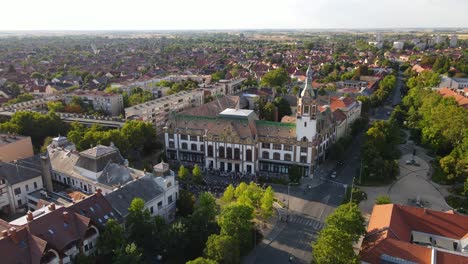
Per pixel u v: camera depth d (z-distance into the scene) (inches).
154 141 7327.8
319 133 6328.7
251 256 4015.8
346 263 3161.9
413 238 3757.4
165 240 3769.7
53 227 3528.5
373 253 3277.6
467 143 5954.7
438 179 5812.0
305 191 5556.1
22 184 4832.7
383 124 7135.8
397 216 3821.4
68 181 5201.8
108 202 4101.9
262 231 4483.3
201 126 6712.6
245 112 6530.5
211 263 3139.8
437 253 3157.0
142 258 3688.5
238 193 4790.8
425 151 7121.1
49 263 3368.6
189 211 4785.9
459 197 5255.9
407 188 5605.3
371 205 5093.5
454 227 3725.4
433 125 7076.8
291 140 6072.8
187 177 5969.5
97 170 4889.3
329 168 6412.4
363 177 5969.5
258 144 6299.2
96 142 6279.5
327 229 3432.6
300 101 5915.4
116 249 3481.8
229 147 6294.3
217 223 4094.5
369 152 6003.9
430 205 5088.6
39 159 5329.7
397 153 6806.1
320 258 3265.3
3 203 4685.0
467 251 3467.0
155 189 4586.6
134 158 6919.3
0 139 6220.5
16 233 3284.9
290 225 4616.1
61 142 5826.8
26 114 7332.7
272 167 6368.1
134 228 3826.3
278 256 4018.2
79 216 3705.7
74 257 3550.7
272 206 4709.6
